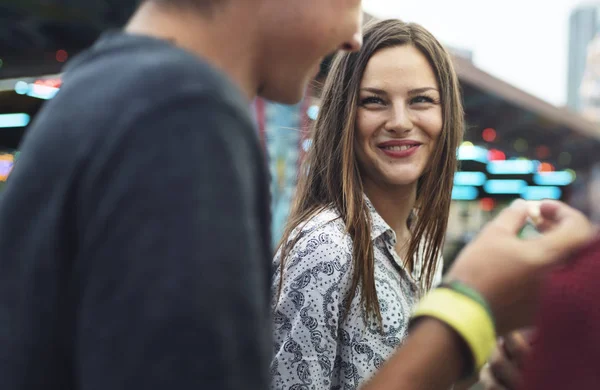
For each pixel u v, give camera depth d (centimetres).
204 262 46
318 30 67
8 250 53
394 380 59
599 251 49
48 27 384
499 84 834
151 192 47
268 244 57
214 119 50
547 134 1116
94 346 47
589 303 47
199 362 45
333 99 138
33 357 51
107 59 57
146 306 45
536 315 52
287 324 119
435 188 141
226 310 47
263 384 50
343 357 123
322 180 139
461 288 60
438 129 138
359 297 124
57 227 50
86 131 51
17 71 423
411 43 136
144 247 46
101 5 346
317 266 120
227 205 48
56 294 51
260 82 70
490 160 1049
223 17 62
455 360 60
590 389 46
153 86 51
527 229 65
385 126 134
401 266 136
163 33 61
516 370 70
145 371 45
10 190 54
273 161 325
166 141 48
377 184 141
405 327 129
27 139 57
